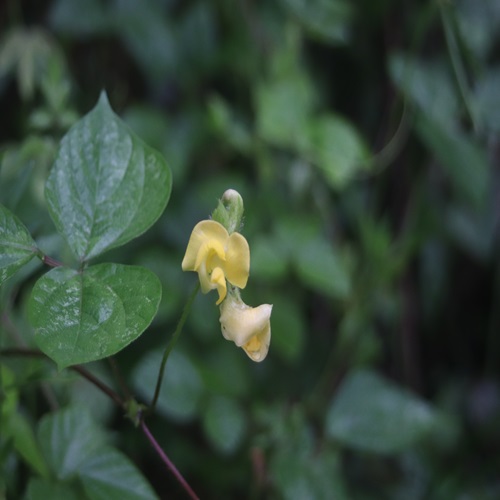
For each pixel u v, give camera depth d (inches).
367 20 52.4
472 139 49.1
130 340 31.1
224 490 44.6
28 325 37.4
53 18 47.4
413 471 51.1
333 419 41.2
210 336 44.7
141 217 32.5
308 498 39.7
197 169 49.7
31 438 34.7
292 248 43.2
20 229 32.1
